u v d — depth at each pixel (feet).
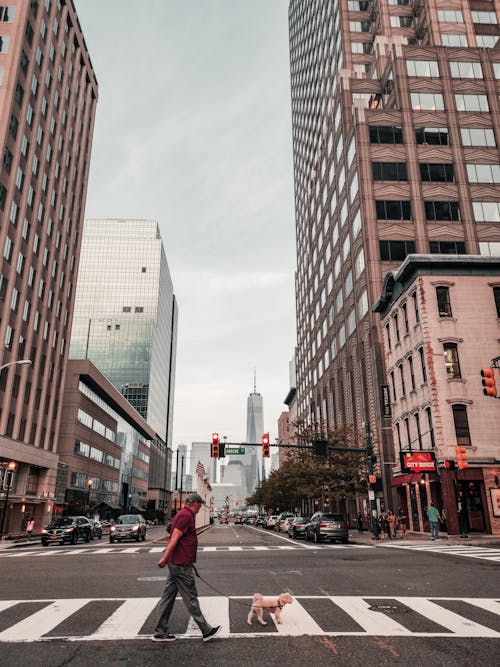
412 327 110.32
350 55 222.89
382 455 136.98
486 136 177.58
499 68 186.50
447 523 93.30
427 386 102.68
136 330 495.82
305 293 296.71
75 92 204.44
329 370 219.20
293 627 23.15
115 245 529.04
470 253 163.22
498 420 98.27
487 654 19.06
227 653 19.17
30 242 159.94
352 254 178.29
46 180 175.32
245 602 29.09
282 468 215.10
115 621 24.31
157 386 518.78
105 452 272.10
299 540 102.47
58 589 33.91
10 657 18.69
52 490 177.78
